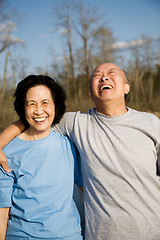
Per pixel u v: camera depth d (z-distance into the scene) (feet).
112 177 4.70
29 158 4.93
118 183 4.64
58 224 4.64
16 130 5.30
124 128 4.92
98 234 4.71
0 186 4.64
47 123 5.06
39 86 4.97
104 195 4.72
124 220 4.50
